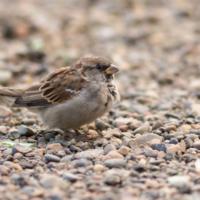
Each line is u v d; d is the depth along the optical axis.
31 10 26.41
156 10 26.42
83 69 9.55
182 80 16.00
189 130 10.41
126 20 24.84
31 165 7.96
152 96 14.16
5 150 8.90
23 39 21.97
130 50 20.72
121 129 10.69
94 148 9.32
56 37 22.20
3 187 6.79
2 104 13.36
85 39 22.53
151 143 8.96
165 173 7.32
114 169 7.66
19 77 16.73
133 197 6.18
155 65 18.22
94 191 6.55
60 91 9.45
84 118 9.41
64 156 8.61
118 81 16.28
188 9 26.05
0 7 27.38
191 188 6.53
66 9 27.23
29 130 10.20
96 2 28.98
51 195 6.28
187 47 19.89
